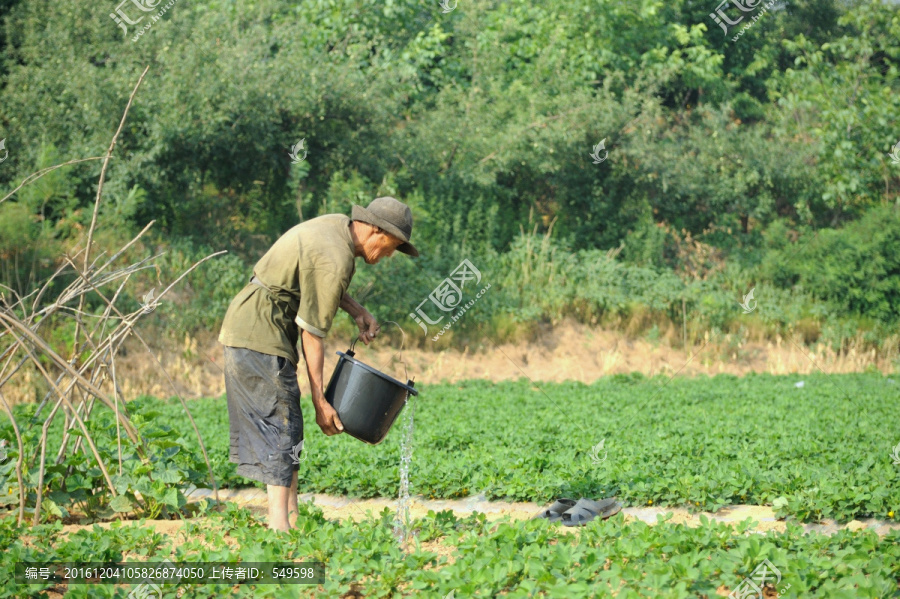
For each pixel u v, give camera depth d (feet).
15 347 32.37
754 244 115.44
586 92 114.11
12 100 92.73
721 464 41.88
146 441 34.14
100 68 93.61
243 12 108.06
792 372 95.50
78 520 33.73
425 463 44.16
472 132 111.65
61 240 85.92
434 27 119.14
